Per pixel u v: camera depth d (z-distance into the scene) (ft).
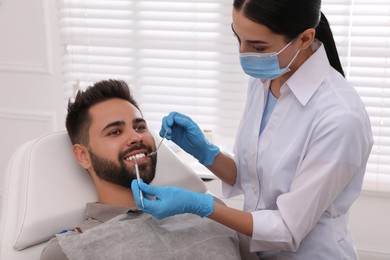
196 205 4.57
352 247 5.12
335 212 4.87
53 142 5.41
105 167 5.17
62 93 9.06
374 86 8.07
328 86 4.59
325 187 4.42
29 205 4.96
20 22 8.78
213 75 8.57
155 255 4.81
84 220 5.27
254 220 4.63
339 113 4.36
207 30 8.39
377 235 8.68
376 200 8.50
